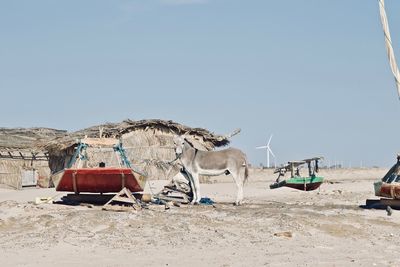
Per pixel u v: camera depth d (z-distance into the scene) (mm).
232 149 25234
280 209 22891
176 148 24797
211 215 20953
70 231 17891
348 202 28062
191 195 25781
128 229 18250
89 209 22484
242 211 21922
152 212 21234
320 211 22406
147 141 47500
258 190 37625
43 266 13797
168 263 14109
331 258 14734
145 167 46062
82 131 48000
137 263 14102
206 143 49219
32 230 18453
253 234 17828
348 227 18875
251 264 13945
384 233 18406
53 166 48781
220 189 38844
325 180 53562
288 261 14305
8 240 17031
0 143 49844
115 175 23266
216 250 15711
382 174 63812
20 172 48281
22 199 29266
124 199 22656
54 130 61031
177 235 17531
